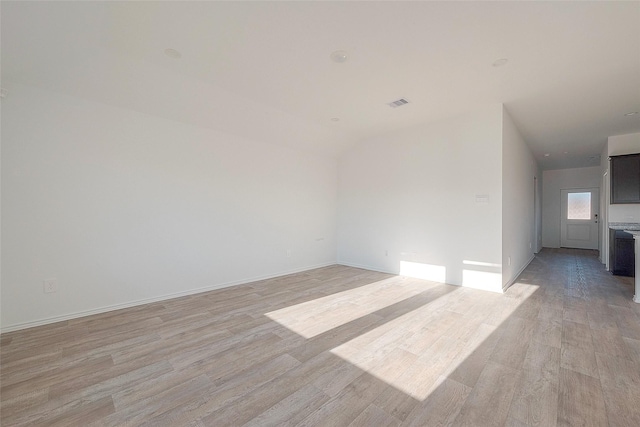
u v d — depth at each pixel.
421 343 2.38
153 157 3.53
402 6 1.97
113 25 2.19
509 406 1.60
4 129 2.63
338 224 6.02
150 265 3.50
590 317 2.89
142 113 3.43
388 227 5.09
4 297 2.63
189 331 2.65
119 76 2.89
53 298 2.87
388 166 5.08
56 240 2.89
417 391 1.75
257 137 4.54
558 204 8.59
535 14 2.03
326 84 3.17
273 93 3.41
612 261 4.91
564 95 3.43
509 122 4.11
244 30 2.24
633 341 2.36
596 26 2.15
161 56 2.63
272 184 4.84
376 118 4.28
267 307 3.29
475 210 3.98
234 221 4.32
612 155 5.03
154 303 3.46
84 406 1.64
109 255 3.21
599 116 4.12
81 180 3.03
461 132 4.11
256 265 4.60
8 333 2.61
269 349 2.30
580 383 1.80
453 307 3.24
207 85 3.22
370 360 2.12
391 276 4.82
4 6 1.98
